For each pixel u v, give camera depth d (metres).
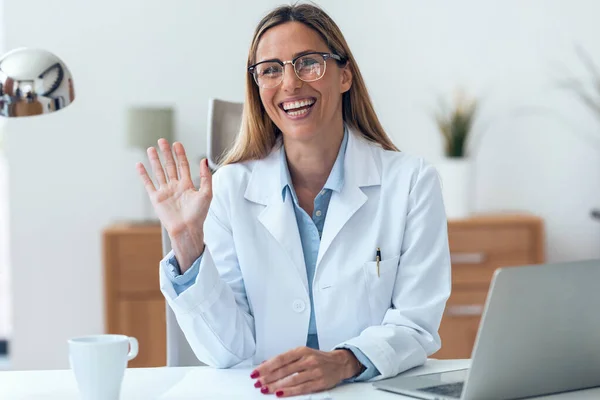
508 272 1.20
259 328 1.78
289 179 1.85
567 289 1.26
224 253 1.84
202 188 1.54
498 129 4.05
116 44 4.04
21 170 4.06
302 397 1.36
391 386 1.40
